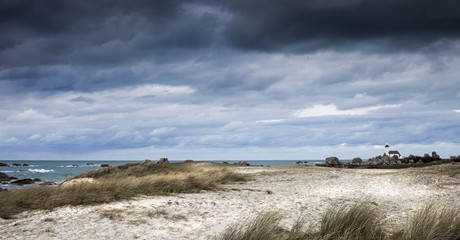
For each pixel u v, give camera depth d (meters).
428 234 6.56
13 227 8.19
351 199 13.96
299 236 7.16
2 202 10.34
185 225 8.77
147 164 33.72
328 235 6.93
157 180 15.97
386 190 17.20
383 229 7.90
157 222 9.00
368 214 7.85
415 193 15.66
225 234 7.08
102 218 9.20
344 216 7.73
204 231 8.12
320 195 15.22
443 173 21.28
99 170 30.31
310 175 25.86
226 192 15.88
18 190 12.35
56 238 7.36
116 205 10.97
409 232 6.85
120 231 8.01
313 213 10.60
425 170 24.27
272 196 14.78
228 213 10.42
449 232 6.88
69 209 10.18
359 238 7.12
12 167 95.44
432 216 7.25
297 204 12.40
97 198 11.70
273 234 6.77
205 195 14.50
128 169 30.38
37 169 83.69
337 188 18.16
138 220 9.11
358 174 27.98
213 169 25.73
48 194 11.91
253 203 12.61
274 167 37.34
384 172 29.34
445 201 12.86
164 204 11.51
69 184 13.38
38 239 7.25
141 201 11.93
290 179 23.16
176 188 15.37
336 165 69.69
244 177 23.39
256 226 6.84
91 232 7.88
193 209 10.98
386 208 11.59
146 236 7.64
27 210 10.02
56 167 97.88
